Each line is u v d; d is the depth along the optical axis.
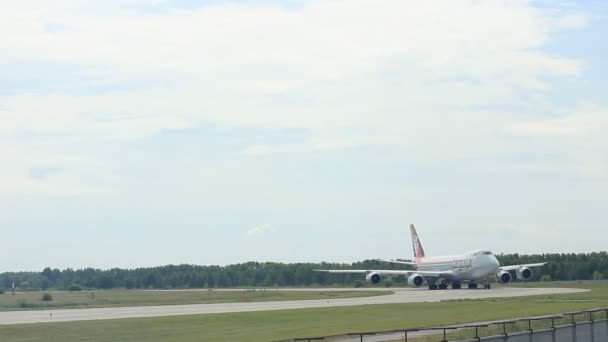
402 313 78.38
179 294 156.12
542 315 71.94
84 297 143.62
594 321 50.75
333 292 153.88
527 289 144.50
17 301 124.38
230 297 131.00
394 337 53.47
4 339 57.59
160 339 56.31
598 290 133.25
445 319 69.31
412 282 140.75
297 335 56.41
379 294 133.75
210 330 62.97
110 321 70.19
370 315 76.50
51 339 57.47
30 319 74.31
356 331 58.62
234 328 64.62
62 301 123.50
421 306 89.38
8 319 74.44
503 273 139.25
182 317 74.75
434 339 50.44
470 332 55.19
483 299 103.25
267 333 58.88
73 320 72.12
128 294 162.00
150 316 77.06
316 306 93.56
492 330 56.84
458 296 115.38
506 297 108.00
